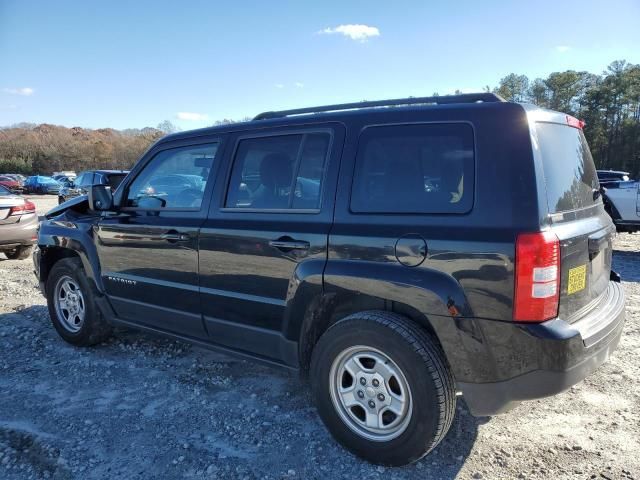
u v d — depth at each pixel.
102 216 4.39
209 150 3.76
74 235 4.58
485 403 2.58
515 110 2.60
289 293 3.11
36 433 3.22
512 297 2.40
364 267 2.79
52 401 3.68
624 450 2.97
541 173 2.52
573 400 3.61
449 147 2.70
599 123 77.19
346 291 2.87
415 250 2.63
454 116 2.73
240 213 3.42
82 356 4.57
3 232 8.99
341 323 2.88
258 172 3.41
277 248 3.15
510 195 2.48
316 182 3.12
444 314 2.55
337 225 2.95
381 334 2.70
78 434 3.21
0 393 3.81
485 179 2.56
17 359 4.50
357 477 2.75
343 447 2.99
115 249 4.23
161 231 3.82
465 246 2.50
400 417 2.74
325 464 2.88
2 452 3.00
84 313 4.62
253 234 3.27
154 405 3.61
